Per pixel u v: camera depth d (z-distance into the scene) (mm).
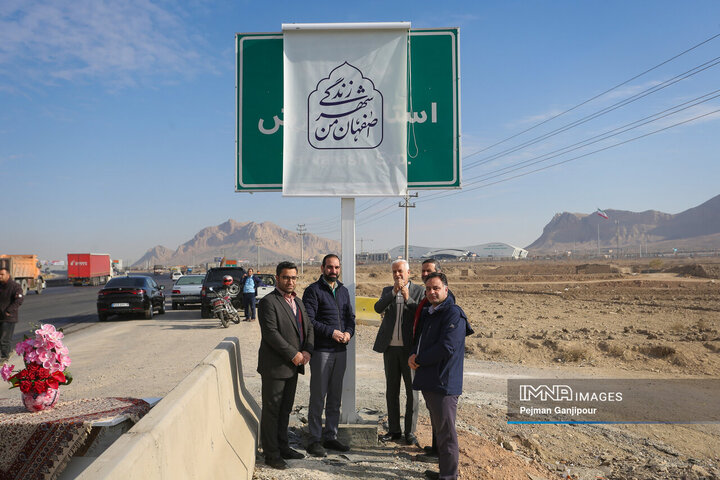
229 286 18844
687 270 65062
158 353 12055
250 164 6453
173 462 2771
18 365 10516
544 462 6156
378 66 6418
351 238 6242
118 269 111500
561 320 21125
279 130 6480
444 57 6457
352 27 6383
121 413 4039
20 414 4055
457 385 4641
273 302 4996
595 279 62094
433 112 6445
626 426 7680
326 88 6406
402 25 6395
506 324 19625
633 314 23516
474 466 5297
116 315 22203
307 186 6352
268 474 4699
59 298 37375
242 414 4980
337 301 5602
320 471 4887
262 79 6504
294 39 6410
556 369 11398
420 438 6062
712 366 11688
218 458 3764
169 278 101875
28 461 3691
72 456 3756
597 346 13812
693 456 6828
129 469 2127
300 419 6645
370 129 6395
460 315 4742
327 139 6375
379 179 6363
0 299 10703
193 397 3451
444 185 6395
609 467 6219
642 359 12516
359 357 12117
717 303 28172
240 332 15844
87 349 12891
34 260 43938
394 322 5809
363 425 5770
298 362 4980
